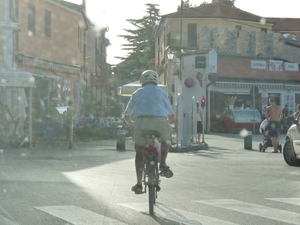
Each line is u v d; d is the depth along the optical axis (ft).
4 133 68.18
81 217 24.26
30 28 94.73
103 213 25.34
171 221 23.68
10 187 33.22
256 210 26.94
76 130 91.71
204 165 51.39
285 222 23.98
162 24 197.77
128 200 29.32
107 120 104.37
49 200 28.76
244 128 132.57
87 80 156.04
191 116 74.54
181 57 150.30
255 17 193.36
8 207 26.53
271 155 65.92
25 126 74.43
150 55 258.78
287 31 246.88
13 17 86.22
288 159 51.65
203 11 187.62
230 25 187.32
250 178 40.88
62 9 108.58
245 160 57.67
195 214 25.53
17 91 72.23
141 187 27.04
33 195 30.35
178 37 182.39
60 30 107.96
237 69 152.35
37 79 98.43
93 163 50.26
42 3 99.30
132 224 22.98
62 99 109.29
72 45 114.42
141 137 26.32
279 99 154.61
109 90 245.86
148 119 26.32
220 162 54.95
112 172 42.83
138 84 106.52
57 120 86.33
